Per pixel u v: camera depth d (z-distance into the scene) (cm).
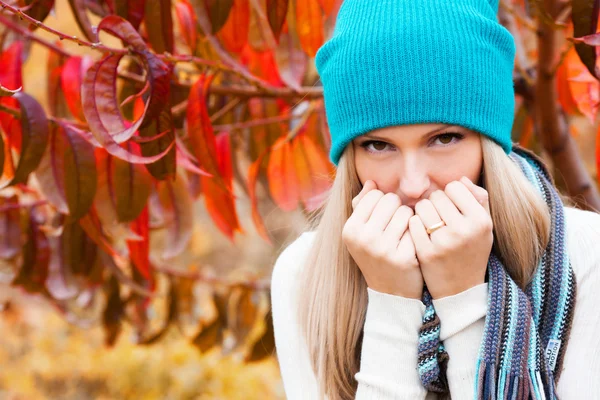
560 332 99
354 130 102
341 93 102
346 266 114
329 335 112
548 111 144
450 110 97
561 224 104
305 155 156
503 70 103
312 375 117
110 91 106
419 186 99
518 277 104
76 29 280
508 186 103
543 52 136
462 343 100
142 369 371
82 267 163
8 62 133
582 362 98
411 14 96
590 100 127
